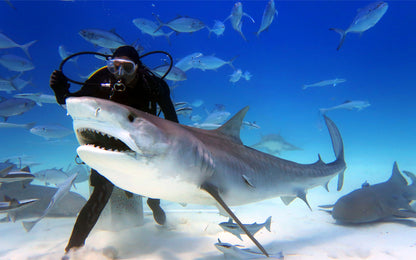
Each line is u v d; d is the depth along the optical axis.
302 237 4.48
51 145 35.81
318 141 47.50
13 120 43.25
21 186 6.15
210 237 4.39
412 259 3.45
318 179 5.21
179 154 2.65
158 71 8.54
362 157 24.02
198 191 3.09
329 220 5.61
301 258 3.47
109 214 4.75
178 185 2.78
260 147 16.81
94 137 2.47
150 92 3.89
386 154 25.00
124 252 3.66
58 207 5.94
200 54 11.91
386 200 5.26
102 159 2.22
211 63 12.21
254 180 3.90
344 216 5.07
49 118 44.56
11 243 4.15
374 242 4.16
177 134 2.72
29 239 4.36
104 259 3.21
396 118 54.88
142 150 2.33
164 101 4.14
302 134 55.03
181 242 4.11
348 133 53.38
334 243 4.14
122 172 2.38
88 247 3.40
